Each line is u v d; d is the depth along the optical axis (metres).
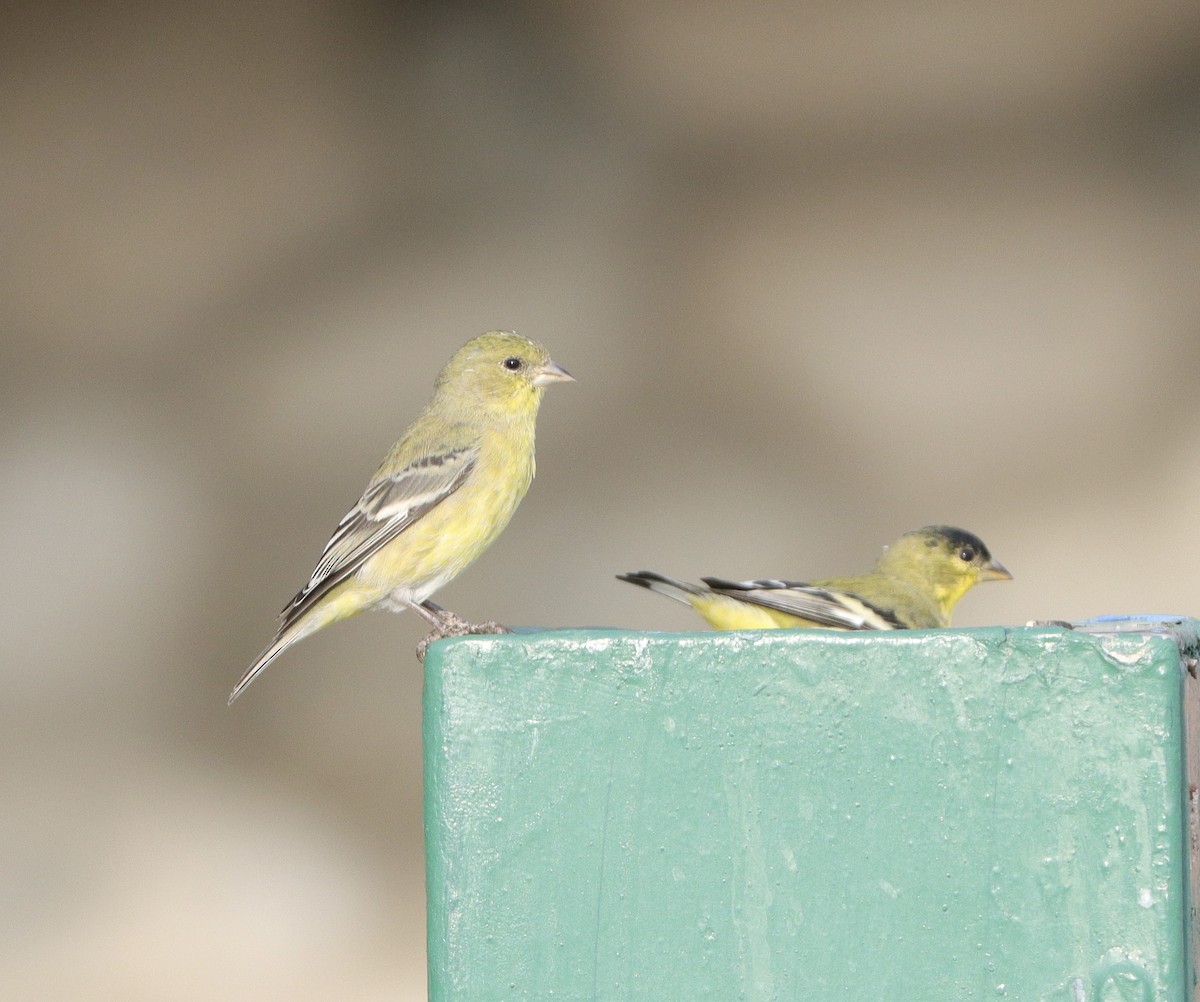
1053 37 15.20
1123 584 14.26
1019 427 14.95
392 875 13.84
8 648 15.07
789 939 2.99
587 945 3.05
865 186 15.66
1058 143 15.42
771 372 15.51
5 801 14.18
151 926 12.91
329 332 15.73
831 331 15.45
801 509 15.08
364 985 12.29
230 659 15.20
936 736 2.96
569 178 15.99
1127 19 15.08
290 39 15.89
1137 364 14.92
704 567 14.95
